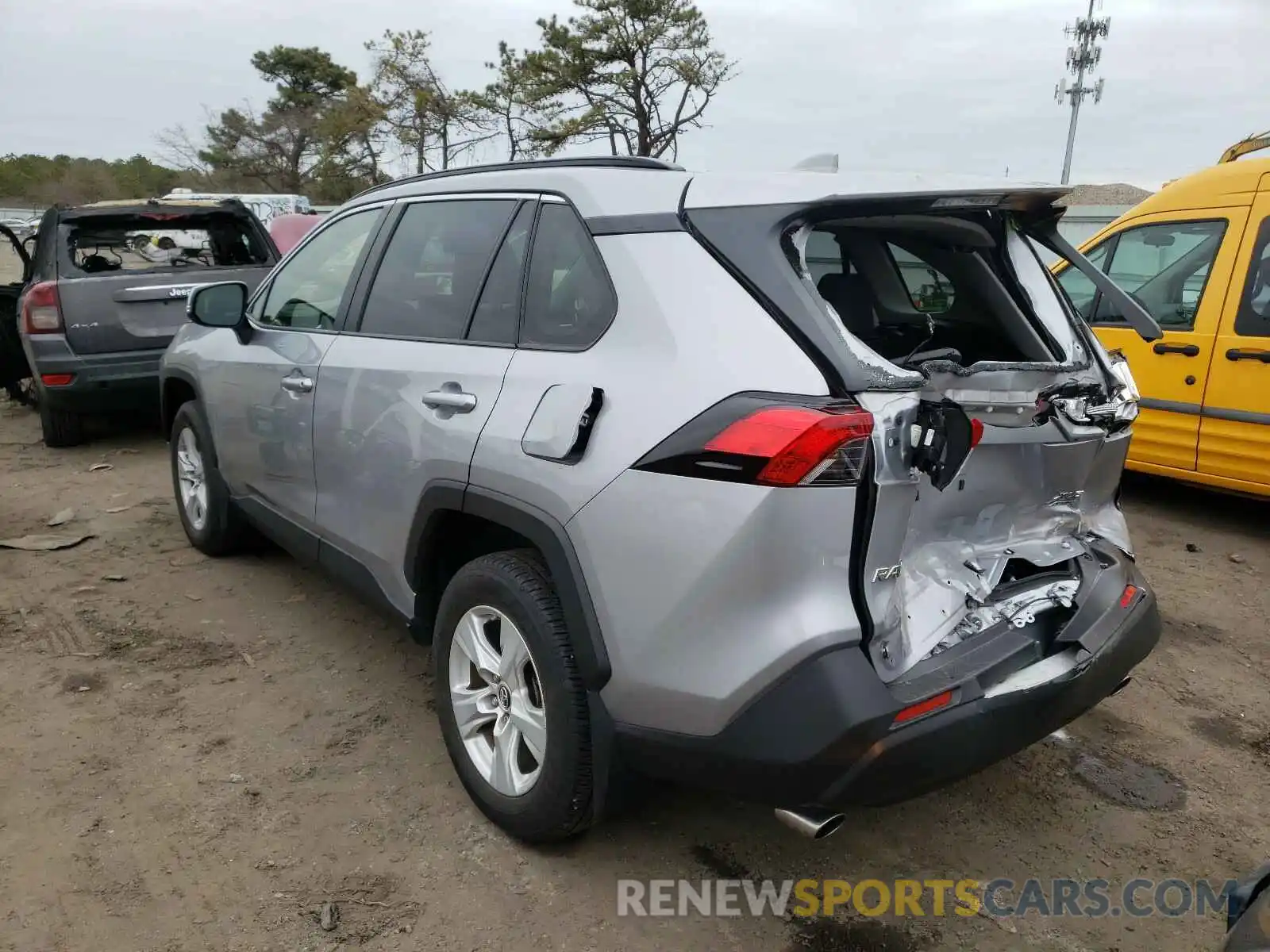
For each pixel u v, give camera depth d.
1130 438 3.00
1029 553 2.71
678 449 2.15
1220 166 5.79
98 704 3.48
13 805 2.87
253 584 4.63
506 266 2.85
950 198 2.40
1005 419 2.48
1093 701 2.51
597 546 2.29
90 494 6.20
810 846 2.80
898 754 2.06
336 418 3.34
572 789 2.46
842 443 2.01
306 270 3.89
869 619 2.11
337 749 3.22
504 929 2.43
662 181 2.53
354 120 33.41
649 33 25.94
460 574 2.77
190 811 2.87
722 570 2.08
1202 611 4.60
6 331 7.99
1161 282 5.88
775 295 2.18
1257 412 5.29
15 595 4.46
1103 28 29.34
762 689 2.08
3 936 2.35
